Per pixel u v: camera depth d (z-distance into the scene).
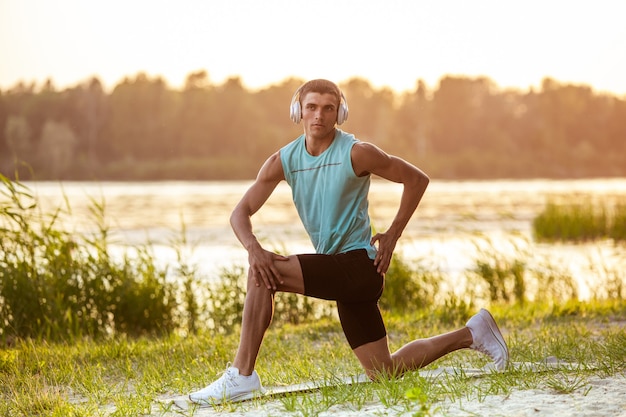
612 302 10.80
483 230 24.38
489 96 124.38
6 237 10.38
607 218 23.86
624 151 123.81
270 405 4.99
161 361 7.16
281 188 62.69
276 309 11.08
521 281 12.85
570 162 119.44
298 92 5.31
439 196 48.88
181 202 42.19
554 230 22.61
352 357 6.91
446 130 121.62
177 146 111.62
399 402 4.79
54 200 40.50
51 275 10.37
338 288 5.15
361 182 5.23
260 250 5.16
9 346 9.14
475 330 5.54
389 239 5.25
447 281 13.88
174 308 11.03
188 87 116.56
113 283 10.76
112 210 34.25
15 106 108.19
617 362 5.75
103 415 5.08
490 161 113.94
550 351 6.59
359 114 124.75
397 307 11.76
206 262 16.23
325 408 4.75
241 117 112.50
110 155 110.00
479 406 4.60
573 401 4.62
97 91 110.81
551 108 122.75
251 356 5.20
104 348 7.90
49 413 5.27
